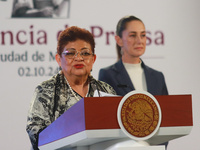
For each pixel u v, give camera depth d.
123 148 4.04
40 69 9.14
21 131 8.98
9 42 9.14
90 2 9.39
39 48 9.18
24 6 9.23
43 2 9.26
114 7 9.45
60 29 9.27
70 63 6.22
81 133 4.02
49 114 5.80
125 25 9.45
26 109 9.05
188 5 9.61
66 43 6.27
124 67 9.39
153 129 4.13
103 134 3.99
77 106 4.09
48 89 5.93
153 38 9.52
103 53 9.38
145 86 9.38
